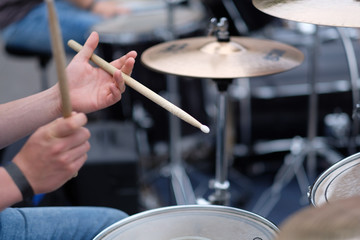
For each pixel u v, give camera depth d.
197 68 1.64
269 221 1.21
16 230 1.38
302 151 2.64
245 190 2.71
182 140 3.02
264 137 2.76
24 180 1.02
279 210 2.63
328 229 0.74
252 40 1.88
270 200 2.67
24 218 1.42
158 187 2.85
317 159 2.90
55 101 1.41
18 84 4.28
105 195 2.23
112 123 2.51
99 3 2.84
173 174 2.56
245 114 2.67
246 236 1.18
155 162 2.96
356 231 0.73
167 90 2.79
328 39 2.69
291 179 2.89
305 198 2.70
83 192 2.21
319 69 2.72
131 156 2.21
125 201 2.25
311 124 2.58
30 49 2.77
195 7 2.83
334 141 2.78
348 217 0.76
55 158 1.00
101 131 2.42
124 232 1.21
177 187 2.48
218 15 2.55
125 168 2.21
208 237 1.18
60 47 0.90
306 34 2.60
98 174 2.20
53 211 1.46
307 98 2.67
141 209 2.54
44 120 1.40
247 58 1.70
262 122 2.70
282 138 2.78
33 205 1.87
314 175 2.79
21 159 1.03
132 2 2.88
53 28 0.88
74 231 1.41
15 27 2.77
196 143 3.04
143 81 2.80
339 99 2.70
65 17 2.78
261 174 2.90
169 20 2.42
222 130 1.84
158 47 1.86
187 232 1.20
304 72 2.72
